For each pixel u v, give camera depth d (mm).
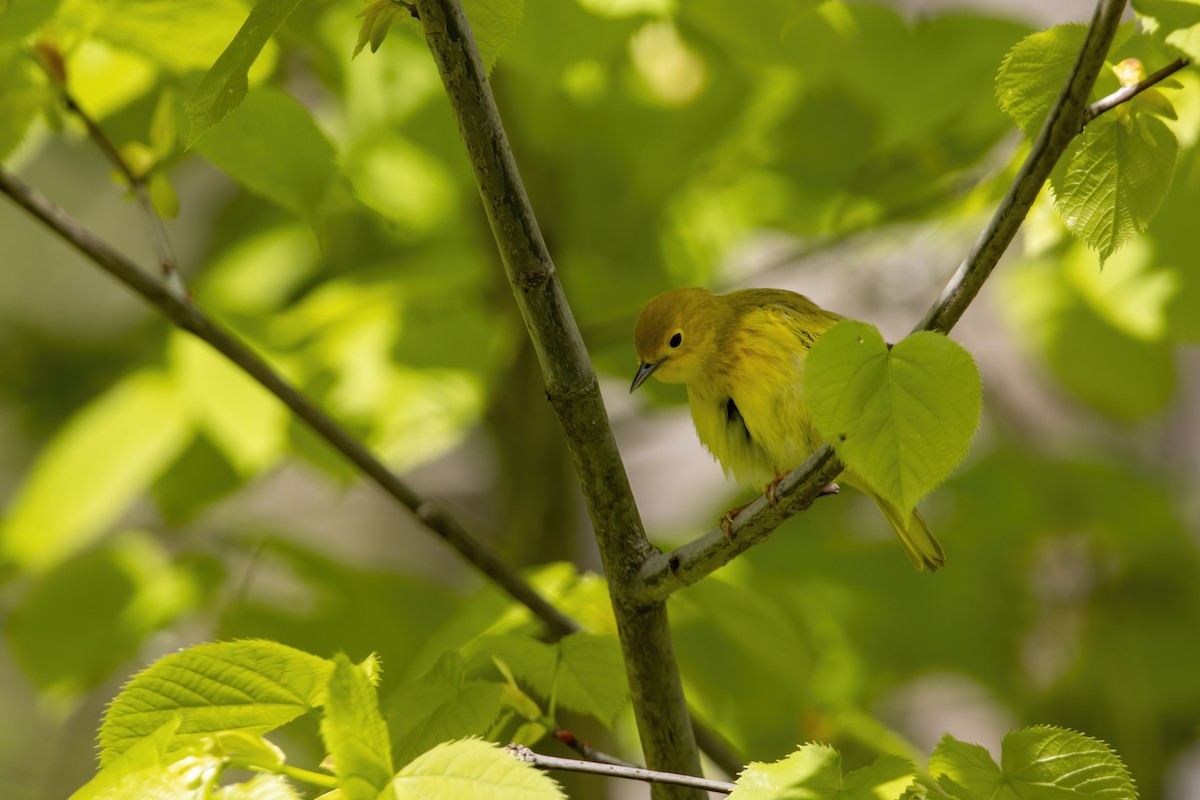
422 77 10742
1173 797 13961
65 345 15078
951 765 5074
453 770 4098
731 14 8852
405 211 11656
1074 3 12984
